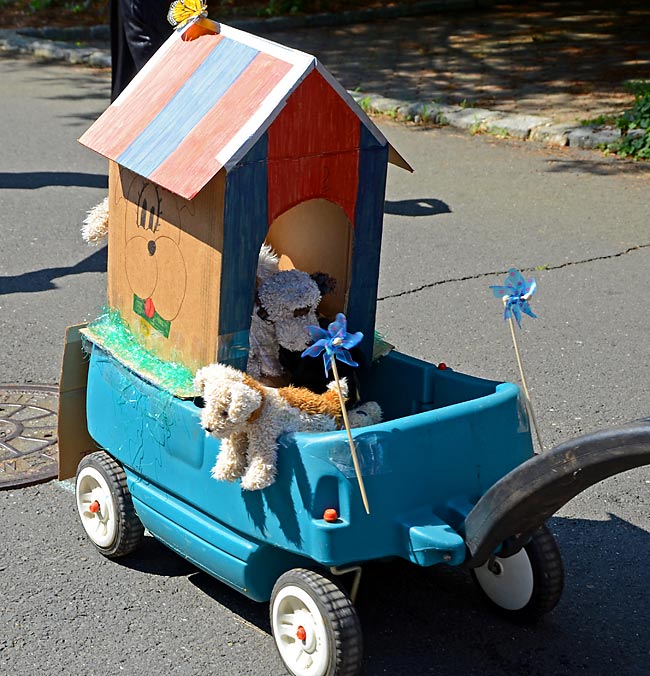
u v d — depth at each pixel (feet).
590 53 44.96
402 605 11.59
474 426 10.07
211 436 10.22
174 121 10.91
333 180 10.85
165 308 11.25
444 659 10.69
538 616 11.00
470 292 21.53
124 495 12.02
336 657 9.59
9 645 10.90
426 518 9.73
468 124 34.99
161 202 10.95
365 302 11.76
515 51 45.85
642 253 23.97
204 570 11.23
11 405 16.37
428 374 11.58
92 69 44.52
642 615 11.49
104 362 11.92
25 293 21.26
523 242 24.64
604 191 28.63
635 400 16.84
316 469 9.39
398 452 9.59
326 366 9.61
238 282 10.44
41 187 28.48
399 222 26.05
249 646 10.93
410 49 46.75
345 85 40.42
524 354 18.58
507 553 10.18
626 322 20.11
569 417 16.21
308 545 9.56
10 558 12.53
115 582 12.09
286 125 10.28
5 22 51.96
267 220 10.43
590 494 14.12
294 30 51.34
